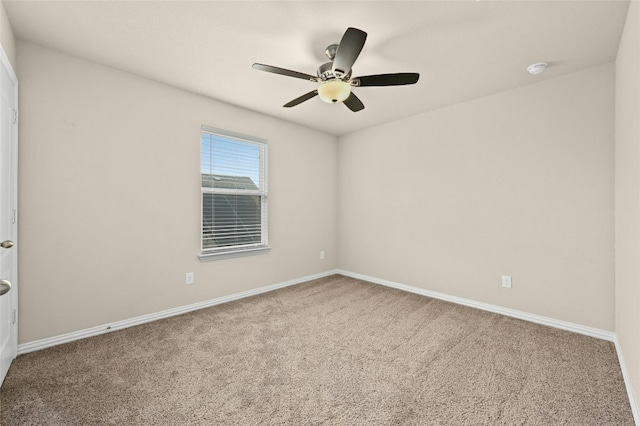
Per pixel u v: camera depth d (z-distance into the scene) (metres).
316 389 1.69
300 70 2.44
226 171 3.26
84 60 2.29
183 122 2.86
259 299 3.32
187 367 1.91
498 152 2.88
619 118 2.04
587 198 2.39
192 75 2.55
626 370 1.75
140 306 2.60
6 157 1.75
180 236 2.86
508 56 2.20
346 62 1.75
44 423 1.41
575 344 2.23
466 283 3.12
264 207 3.63
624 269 1.89
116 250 2.46
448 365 1.94
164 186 2.74
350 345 2.22
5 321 1.77
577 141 2.43
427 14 1.73
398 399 1.60
